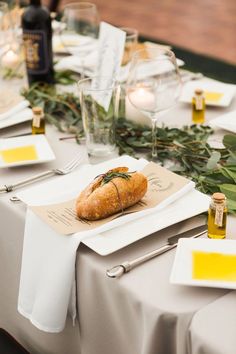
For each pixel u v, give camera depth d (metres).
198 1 6.10
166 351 1.16
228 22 5.43
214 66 3.72
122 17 5.75
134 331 1.21
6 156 1.62
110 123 1.61
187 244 1.24
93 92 1.58
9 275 1.56
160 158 1.62
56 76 2.17
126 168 1.41
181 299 1.14
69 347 1.44
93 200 1.31
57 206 1.39
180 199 1.40
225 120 1.77
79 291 1.31
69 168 1.59
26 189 1.51
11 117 1.87
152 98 1.58
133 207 1.36
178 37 5.13
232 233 1.32
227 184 1.43
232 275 1.15
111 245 1.24
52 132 1.82
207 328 1.07
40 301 1.34
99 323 1.29
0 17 2.28
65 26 2.11
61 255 1.29
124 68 2.05
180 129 1.77
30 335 1.56
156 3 6.11
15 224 1.45
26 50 2.10
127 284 1.18
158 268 1.22
